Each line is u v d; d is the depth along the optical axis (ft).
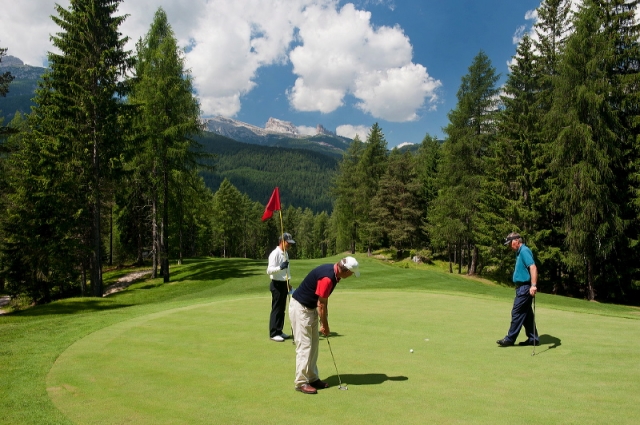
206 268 100.32
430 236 136.77
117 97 74.54
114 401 13.87
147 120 80.38
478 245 103.71
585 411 13.03
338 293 45.27
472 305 35.96
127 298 71.20
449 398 14.14
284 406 13.42
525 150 91.30
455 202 108.37
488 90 106.11
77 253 80.48
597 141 77.25
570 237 80.43
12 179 83.10
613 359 19.25
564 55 81.05
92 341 22.39
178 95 82.99
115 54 71.77
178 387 15.20
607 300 88.33
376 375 16.78
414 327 26.18
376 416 12.60
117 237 147.74
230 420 12.32
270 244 322.96
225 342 22.06
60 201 73.41
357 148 175.52
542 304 39.55
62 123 71.10
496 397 14.25
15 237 76.89
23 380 16.02
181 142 82.02
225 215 224.53
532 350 20.90
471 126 106.52
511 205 90.94
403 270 81.87
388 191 157.79
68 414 12.81
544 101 94.12
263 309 33.22
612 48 75.61
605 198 76.89
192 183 89.51
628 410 13.14
